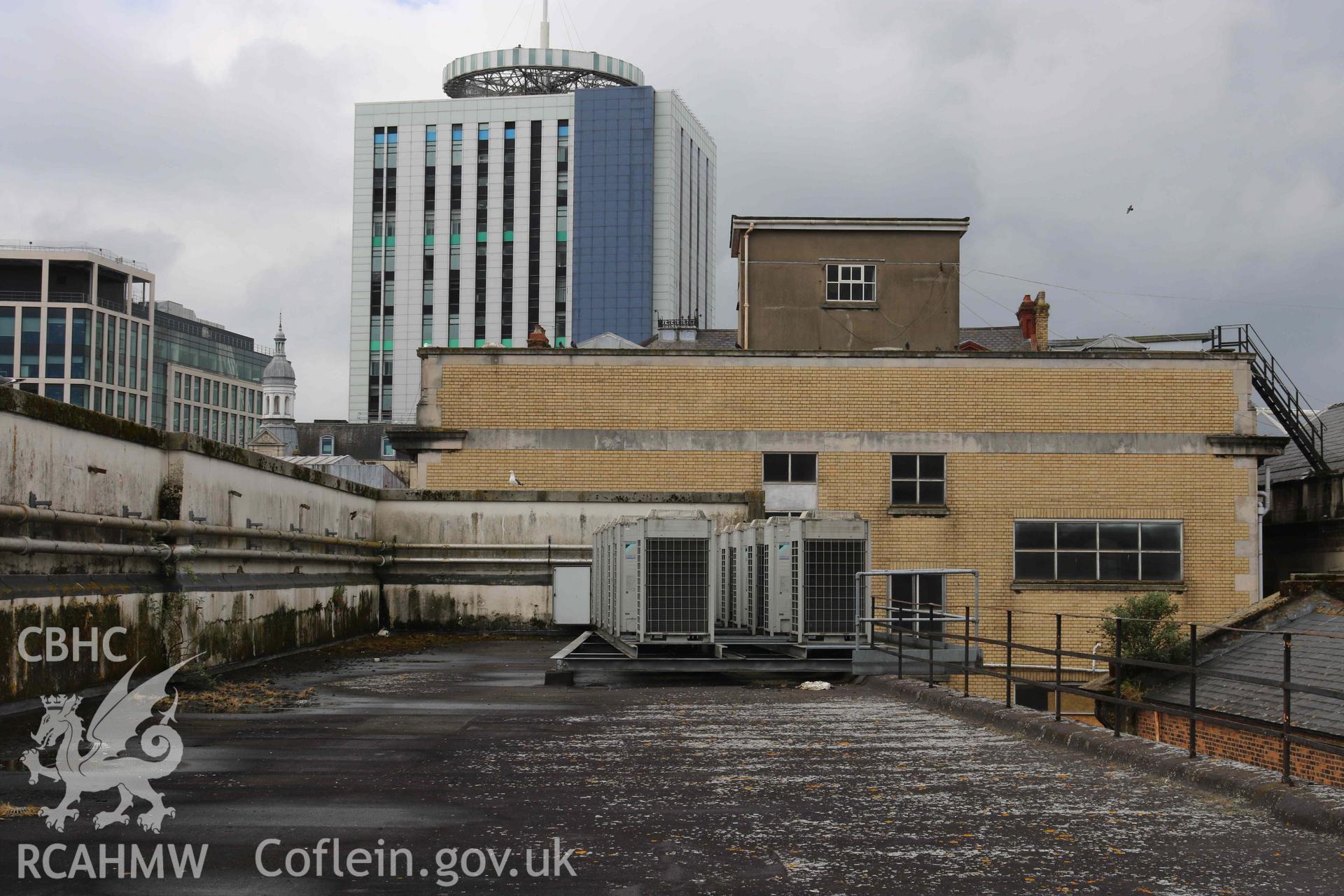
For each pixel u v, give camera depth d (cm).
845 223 3553
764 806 768
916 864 632
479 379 2942
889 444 2922
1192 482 2922
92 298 13412
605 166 15588
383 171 15825
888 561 2894
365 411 15562
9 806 734
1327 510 3406
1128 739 970
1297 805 736
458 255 15662
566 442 2922
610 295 15475
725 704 1334
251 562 1789
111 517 1305
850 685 1567
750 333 3547
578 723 1159
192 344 15762
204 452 1576
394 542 2670
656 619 1623
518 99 15738
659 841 674
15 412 1109
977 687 2827
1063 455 2923
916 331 3550
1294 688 776
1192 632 911
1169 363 2944
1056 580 2891
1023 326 4562
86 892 564
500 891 573
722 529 2386
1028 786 844
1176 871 624
